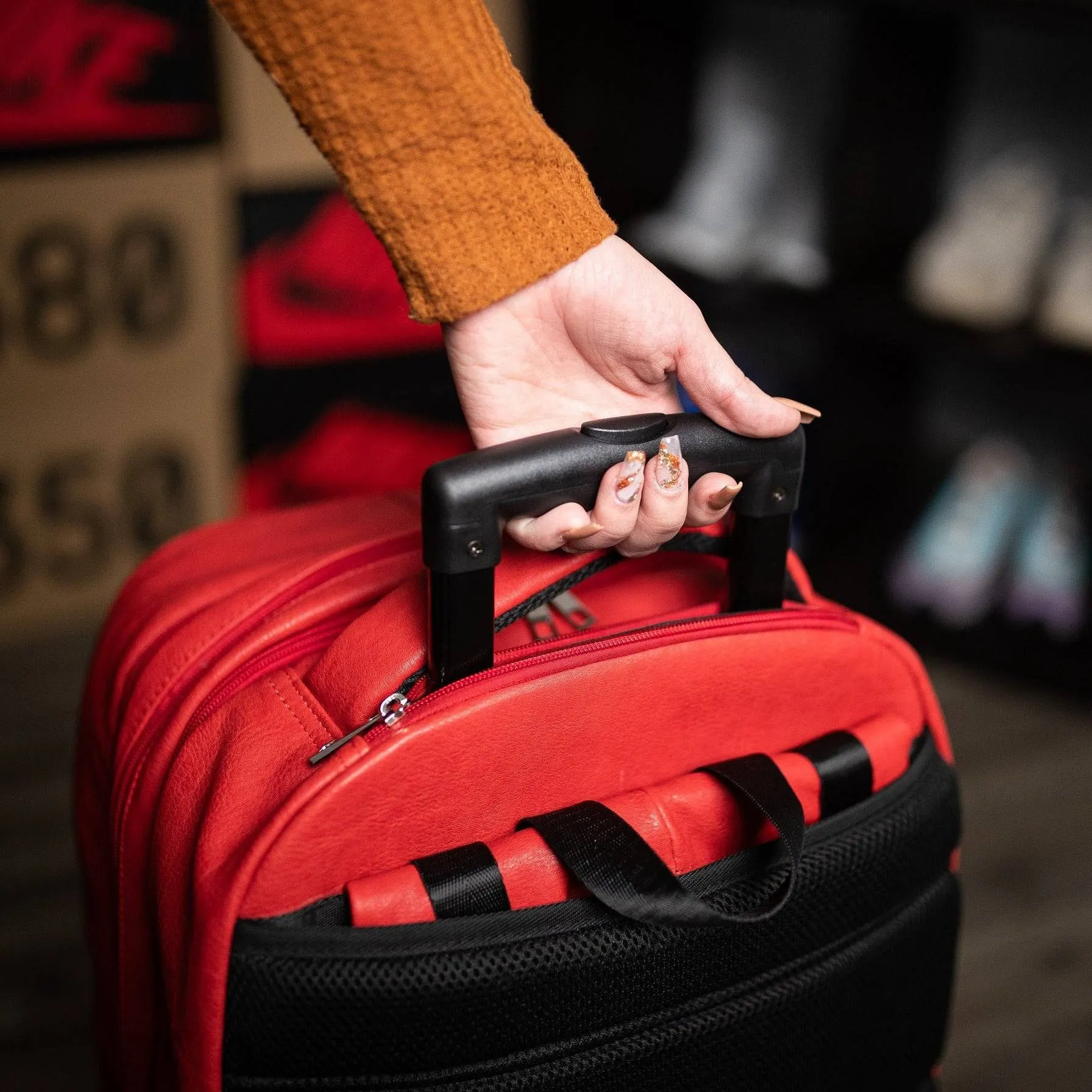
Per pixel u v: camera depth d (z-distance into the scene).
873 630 0.66
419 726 0.54
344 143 0.54
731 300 1.68
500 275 0.56
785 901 0.54
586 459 0.54
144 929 0.64
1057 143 1.70
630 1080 0.58
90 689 0.77
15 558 1.69
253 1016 0.53
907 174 1.74
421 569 0.66
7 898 1.28
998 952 1.25
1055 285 1.57
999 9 1.38
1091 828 1.43
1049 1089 1.10
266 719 0.58
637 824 0.58
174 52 1.53
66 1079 1.08
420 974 0.53
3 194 1.50
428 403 1.85
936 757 0.69
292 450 1.80
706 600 0.69
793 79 1.81
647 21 1.74
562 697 0.56
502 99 0.54
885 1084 0.69
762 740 0.63
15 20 1.43
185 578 0.75
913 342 1.60
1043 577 1.73
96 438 1.67
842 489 1.87
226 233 1.64
